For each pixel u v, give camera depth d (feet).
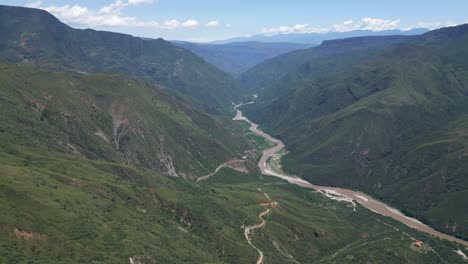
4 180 536.83
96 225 533.96
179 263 538.47
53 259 446.19
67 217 514.68
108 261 474.08
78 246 478.59
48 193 548.31
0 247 426.10
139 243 535.60
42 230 475.31
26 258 424.87
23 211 487.61
